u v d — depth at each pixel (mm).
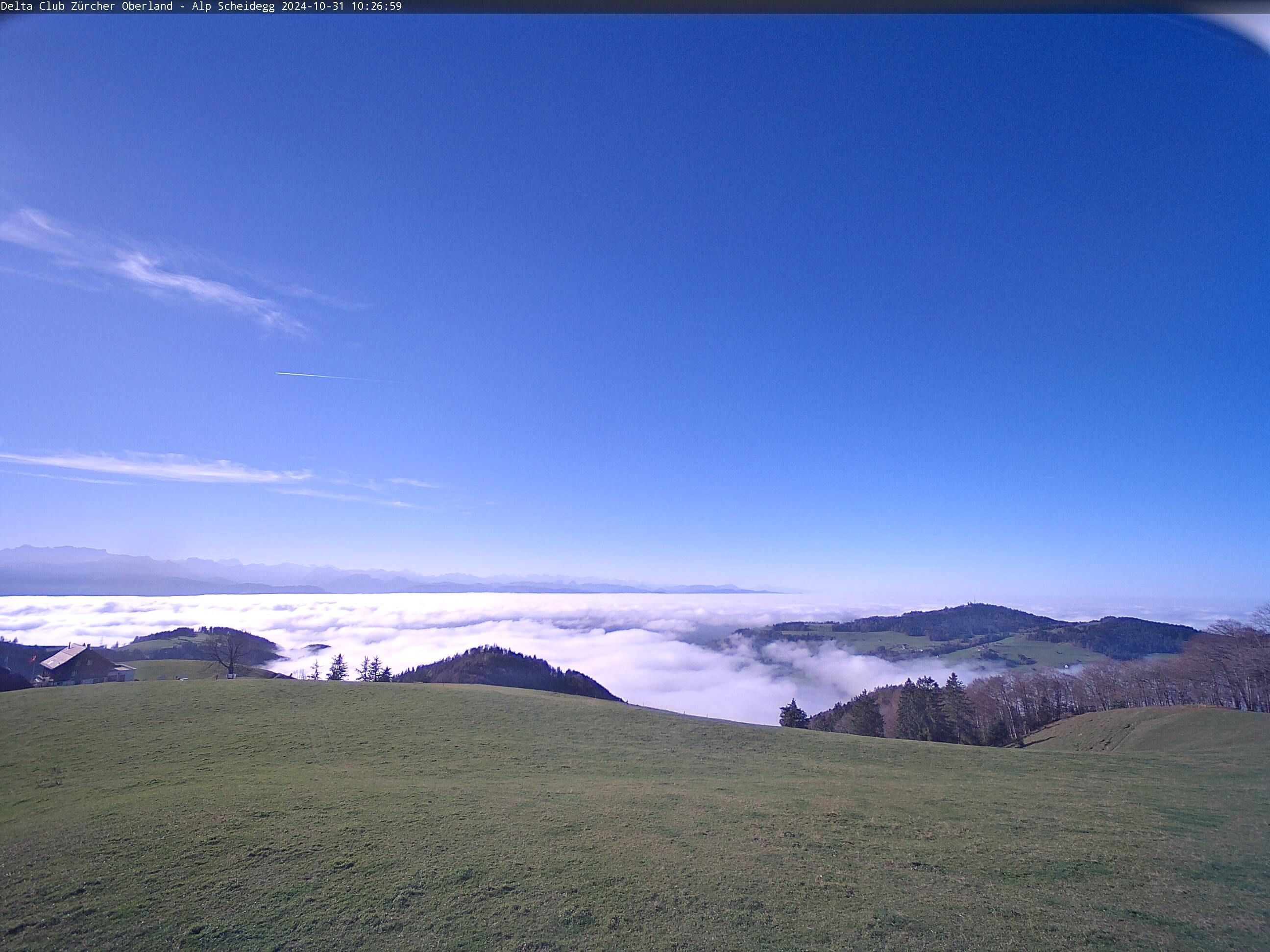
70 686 44344
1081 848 16016
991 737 77250
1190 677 71500
